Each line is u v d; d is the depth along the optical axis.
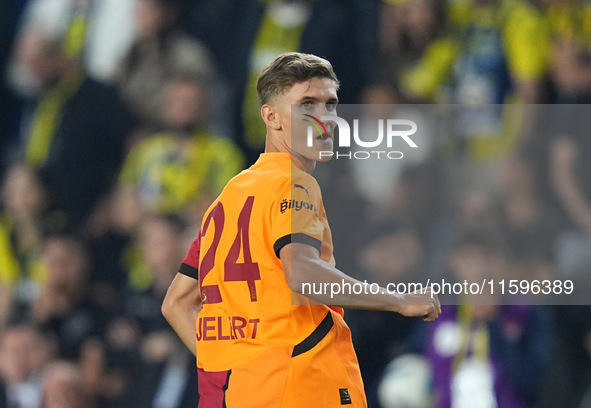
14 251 20.59
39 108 22.34
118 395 18.42
